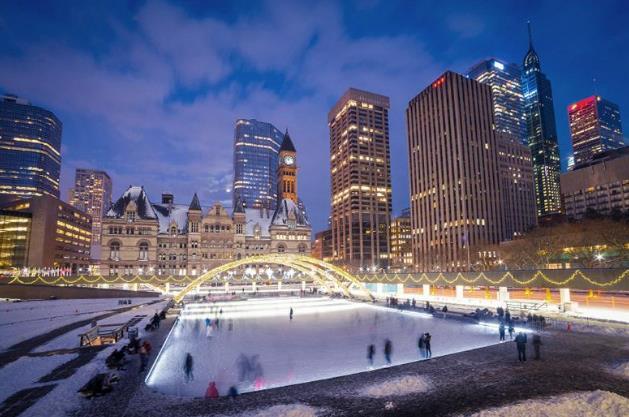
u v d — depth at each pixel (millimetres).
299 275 146250
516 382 24094
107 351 34000
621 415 18094
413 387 23672
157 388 25297
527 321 45812
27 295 95312
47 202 186625
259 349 37438
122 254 150125
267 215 184500
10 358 32281
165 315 57719
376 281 112438
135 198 157375
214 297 98750
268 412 20016
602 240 107562
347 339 41812
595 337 37062
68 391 23344
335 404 21141
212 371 29625
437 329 46438
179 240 162625
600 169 195625
